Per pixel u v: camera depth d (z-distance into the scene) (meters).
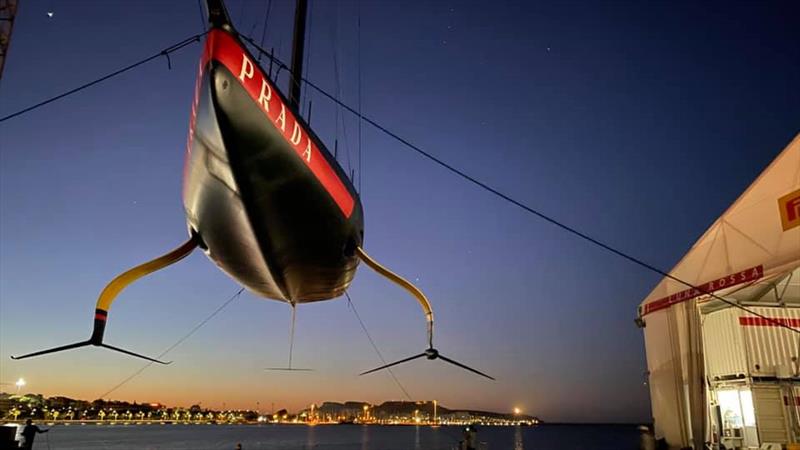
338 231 8.82
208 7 6.45
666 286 16.94
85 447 131.88
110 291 7.93
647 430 17.36
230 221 8.52
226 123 6.61
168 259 8.91
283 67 7.81
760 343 16.33
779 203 12.37
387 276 9.30
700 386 15.41
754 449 15.35
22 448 14.60
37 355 7.25
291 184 7.59
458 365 8.84
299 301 12.72
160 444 147.00
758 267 12.78
